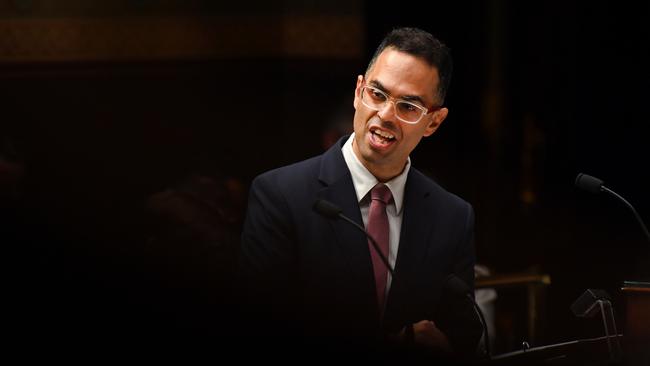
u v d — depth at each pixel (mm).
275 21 24234
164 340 4930
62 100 22391
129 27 22906
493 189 25328
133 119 23031
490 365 6715
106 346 5152
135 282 5113
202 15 23578
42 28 22141
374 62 7852
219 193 16578
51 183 21984
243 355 4805
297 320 4930
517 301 18297
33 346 5645
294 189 8180
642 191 21734
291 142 24609
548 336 17141
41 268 6027
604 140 22641
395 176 8203
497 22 24969
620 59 22250
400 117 7684
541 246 23688
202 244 13477
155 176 22984
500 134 25484
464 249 8422
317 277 7973
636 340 7633
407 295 8055
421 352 5426
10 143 21781
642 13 21859
